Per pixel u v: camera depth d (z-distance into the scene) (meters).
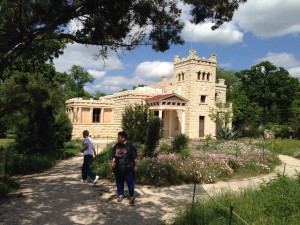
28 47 12.42
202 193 9.80
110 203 9.55
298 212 6.72
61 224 7.62
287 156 25.80
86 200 9.84
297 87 58.53
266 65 57.81
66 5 10.08
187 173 13.28
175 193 11.05
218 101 46.34
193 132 43.56
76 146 29.62
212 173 13.69
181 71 46.16
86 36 11.98
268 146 28.70
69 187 11.72
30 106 20.81
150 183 12.52
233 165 15.52
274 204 7.13
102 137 43.66
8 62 11.39
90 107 44.06
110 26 10.96
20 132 20.41
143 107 21.25
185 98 42.50
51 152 21.02
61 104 28.16
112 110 45.84
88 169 12.39
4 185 10.76
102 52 12.60
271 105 58.22
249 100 53.88
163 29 12.17
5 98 20.72
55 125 23.88
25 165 15.23
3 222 7.61
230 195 8.46
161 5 11.58
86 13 10.48
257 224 6.34
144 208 9.09
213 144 27.38
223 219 6.80
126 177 9.59
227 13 11.04
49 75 27.69
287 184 8.56
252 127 49.78
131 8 10.92
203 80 44.66
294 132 46.34
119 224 7.73
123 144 9.76
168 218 8.15
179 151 19.61
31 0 10.68
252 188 9.45
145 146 17.92
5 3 11.68
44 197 10.13
